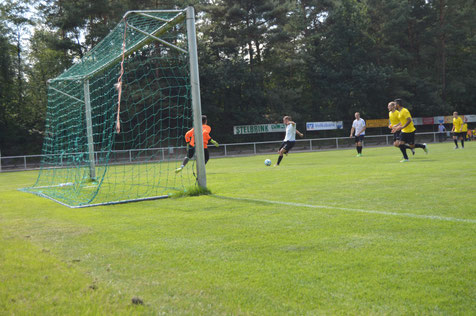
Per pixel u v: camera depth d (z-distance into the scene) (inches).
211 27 1395.2
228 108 1518.2
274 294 87.9
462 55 1935.3
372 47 1745.8
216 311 80.6
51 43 1230.9
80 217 205.0
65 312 81.7
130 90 940.6
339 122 1412.4
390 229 140.3
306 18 1696.6
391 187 249.3
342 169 406.3
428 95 1734.7
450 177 285.6
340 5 1620.3
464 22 1786.4
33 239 153.9
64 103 644.1
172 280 99.7
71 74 459.2
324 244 125.7
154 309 82.4
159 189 334.0
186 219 182.4
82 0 1203.9
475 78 1882.4
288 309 80.0
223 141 1427.2
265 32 1428.4
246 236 142.1
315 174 366.9
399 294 84.4
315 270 101.9
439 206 178.7
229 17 1374.3
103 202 263.9
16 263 118.4
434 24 1796.3
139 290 93.7
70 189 374.6
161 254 123.8
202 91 1381.6
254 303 83.6
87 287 96.5
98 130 716.0
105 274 106.3
